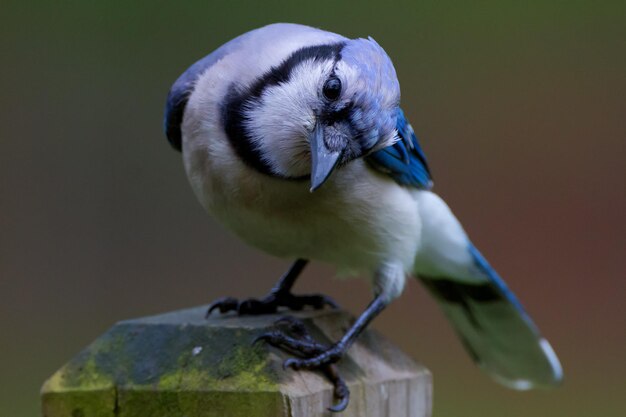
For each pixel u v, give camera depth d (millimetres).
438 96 11945
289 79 5836
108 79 11422
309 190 6117
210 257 11039
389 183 6535
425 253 7531
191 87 6312
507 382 8016
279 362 5082
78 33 11469
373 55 5938
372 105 5859
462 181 11750
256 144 5938
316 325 5824
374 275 6645
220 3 11594
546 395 10805
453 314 8055
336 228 6371
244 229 6457
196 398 5023
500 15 12188
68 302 10977
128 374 5227
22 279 11031
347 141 5832
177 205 11148
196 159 6234
